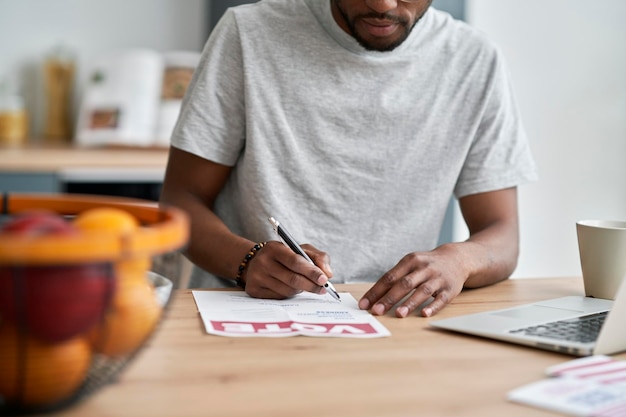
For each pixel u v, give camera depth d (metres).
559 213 3.30
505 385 0.87
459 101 1.70
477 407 0.80
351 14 1.53
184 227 0.77
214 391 0.81
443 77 1.69
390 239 1.68
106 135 3.11
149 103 3.20
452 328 1.08
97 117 3.16
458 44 1.71
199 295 1.26
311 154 1.64
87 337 0.71
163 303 0.93
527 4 3.15
